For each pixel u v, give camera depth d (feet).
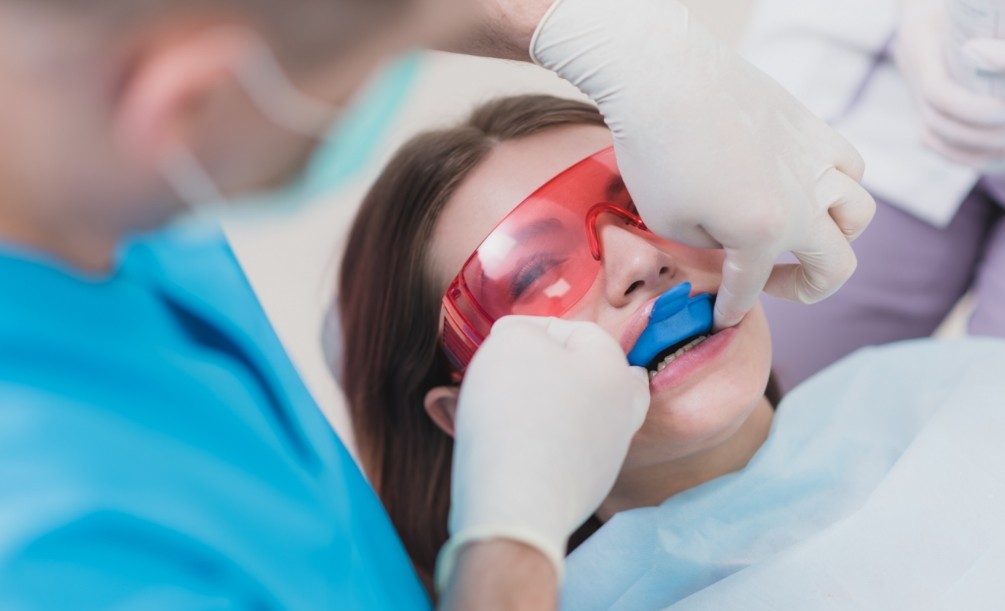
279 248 5.99
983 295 5.16
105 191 1.46
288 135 1.47
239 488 1.80
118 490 1.55
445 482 4.07
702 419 3.30
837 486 3.69
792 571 3.32
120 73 1.33
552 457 2.18
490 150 3.58
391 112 1.69
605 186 3.37
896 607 3.24
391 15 1.41
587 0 2.77
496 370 2.37
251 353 2.19
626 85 2.74
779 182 2.84
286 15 1.33
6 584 1.36
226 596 1.65
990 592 3.20
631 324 3.25
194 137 1.40
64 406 1.58
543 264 3.32
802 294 3.27
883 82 4.88
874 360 4.13
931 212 4.91
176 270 2.16
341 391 4.17
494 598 1.88
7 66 1.32
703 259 3.34
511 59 3.05
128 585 1.49
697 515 3.66
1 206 1.55
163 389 1.79
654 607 3.59
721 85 2.80
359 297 3.88
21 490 1.46
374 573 2.31
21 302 1.61
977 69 4.03
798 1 4.95
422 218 3.59
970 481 3.40
